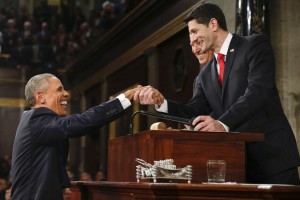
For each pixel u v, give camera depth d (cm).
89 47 1708
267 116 380
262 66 370
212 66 408
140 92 390
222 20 391
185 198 259
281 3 725
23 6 2238
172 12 1096
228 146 319
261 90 356
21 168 382
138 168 313
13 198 384
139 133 326
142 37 1284
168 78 1134
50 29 2177
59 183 380
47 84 414
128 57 1375
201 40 391
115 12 1856
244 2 689
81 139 1873
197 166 313
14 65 2086
